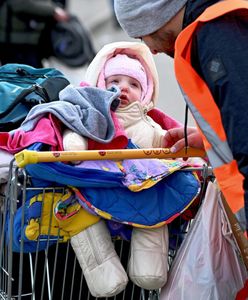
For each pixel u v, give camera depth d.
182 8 5.32
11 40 11.95
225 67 4.84
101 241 6.04
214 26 4.96
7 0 11.80
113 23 24.78
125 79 6.80
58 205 5.90
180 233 6.49
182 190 6.12
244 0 5.11
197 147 5.96
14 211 5.82
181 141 5.93
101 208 5.93
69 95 6.24
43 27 12.08
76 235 6.03
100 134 6.10
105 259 6.01
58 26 12.14
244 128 4.75
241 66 4.82
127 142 6.20
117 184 5.89
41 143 5.89
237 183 4.92
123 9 5.52
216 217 6.08
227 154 4.97
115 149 6.13
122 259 6.56
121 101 6.68
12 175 5.88
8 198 5.96
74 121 5.98
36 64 12.27
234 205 4.94
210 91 4.98
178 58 5.10
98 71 6.84
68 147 5.88
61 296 6.38
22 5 11.77
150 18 5.41
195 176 6.26
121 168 5.96
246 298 5.75
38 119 6.09
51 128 5.96
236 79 4.80
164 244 6.17
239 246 5.92
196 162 6.67
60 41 12.15
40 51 12.25
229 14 5.00
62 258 6.57
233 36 4.91
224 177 5.00
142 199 6.01
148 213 6.00
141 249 6.09
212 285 5.97
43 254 6.54
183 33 5.04
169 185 6.12
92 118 6.05
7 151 6.14
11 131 6.41
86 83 6.86
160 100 16.39
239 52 4.85
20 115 6.79
